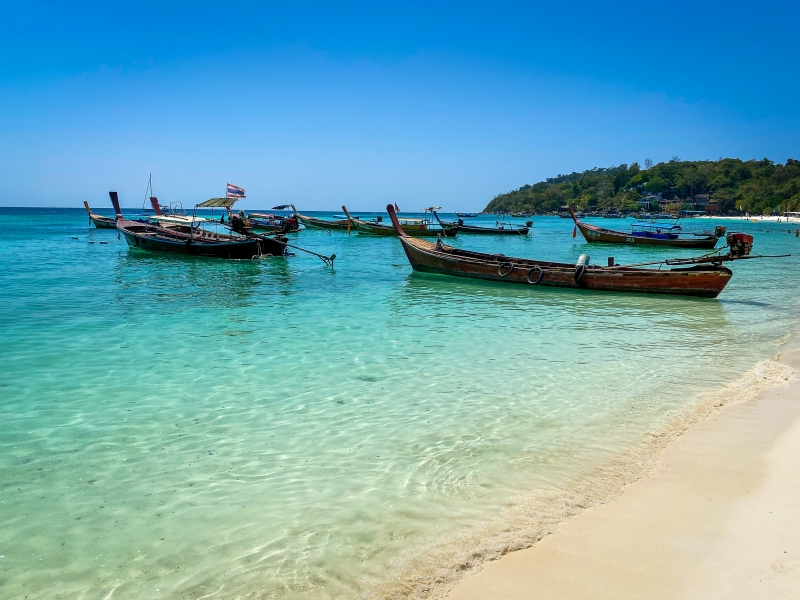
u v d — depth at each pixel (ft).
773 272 96.43
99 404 27.68
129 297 60.44
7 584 14.19
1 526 16.84
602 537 15.66
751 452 21.24
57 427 24.70
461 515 17.24
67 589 14.01
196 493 18.88
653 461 20.88
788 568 13.79
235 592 13.78
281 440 23.47
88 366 34.24
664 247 138.82
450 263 78.28
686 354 38.22
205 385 30.89
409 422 25.58
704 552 14.73
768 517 16.31
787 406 26.61
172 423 25.31
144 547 15.78
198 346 39.63
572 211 151.84
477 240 180.75
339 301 60.18
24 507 17.94
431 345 40.63
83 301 57.47
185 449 22.50
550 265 73.36
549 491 18.71
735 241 59.93
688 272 62.34
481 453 22.06
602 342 41.88
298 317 50.83
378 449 22.56
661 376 32.86
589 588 13.41
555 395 29.43
